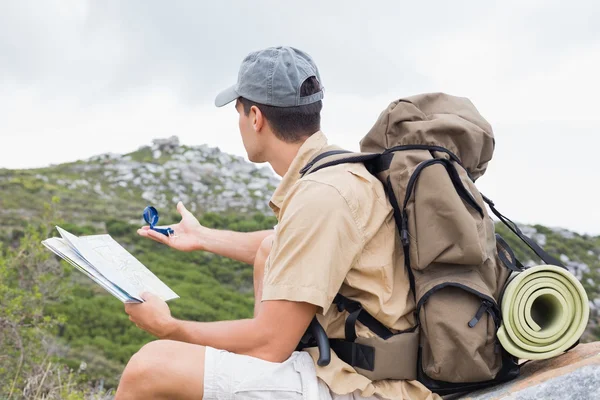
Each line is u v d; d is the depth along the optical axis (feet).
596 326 48.11
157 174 106.93
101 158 114.32
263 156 8.06
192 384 6.61
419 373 7.07
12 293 23.17
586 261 64.34
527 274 7.00
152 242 69.77
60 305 41.83
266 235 9.94
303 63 7.83
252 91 7.77
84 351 35.12
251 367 6.70
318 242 6.70
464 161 7.34
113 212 84.79
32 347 21.71
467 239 6.65
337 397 6.87
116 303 46.03
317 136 7.84
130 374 6.68
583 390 6.61
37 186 88.22
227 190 105.81
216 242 9.90
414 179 6.88
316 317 6.99
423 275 6.93
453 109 7.70
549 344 7.04
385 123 7.45
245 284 63.93
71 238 7.38
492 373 6.97
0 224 68.08
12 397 17.48
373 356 6.93
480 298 6.80
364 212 6.95
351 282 6.99
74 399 16.72
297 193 7.03
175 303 50.98
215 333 6.89
